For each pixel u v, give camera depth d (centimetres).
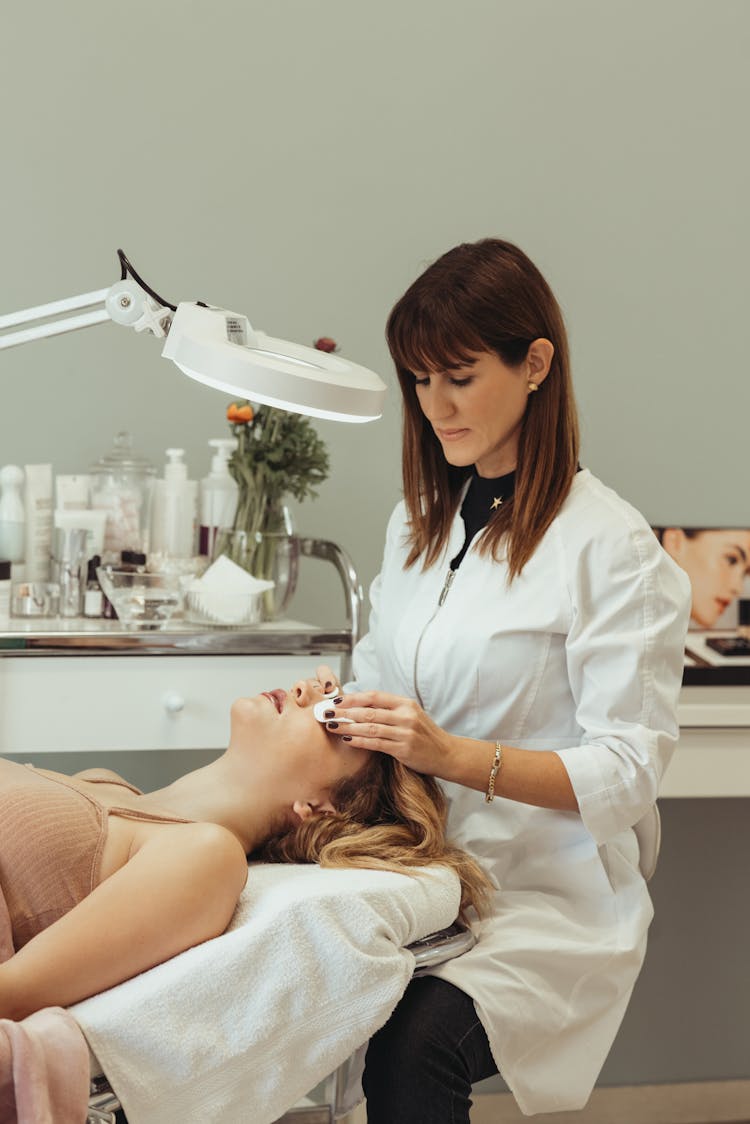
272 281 248
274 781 158
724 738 224
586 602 161
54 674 198
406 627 176
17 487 221
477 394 159
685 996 272
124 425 244
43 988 122
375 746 154
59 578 218
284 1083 129
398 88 250
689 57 264
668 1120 268
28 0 232
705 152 266
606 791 157
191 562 227
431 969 149
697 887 271
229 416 220
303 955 129
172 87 240
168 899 130
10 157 234
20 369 238
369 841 155
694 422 270
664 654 160
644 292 265
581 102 259
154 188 241
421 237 254
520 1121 260
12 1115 112
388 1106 144
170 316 150
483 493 175
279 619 229
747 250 270
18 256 236
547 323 162
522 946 155
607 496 167
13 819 137
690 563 266
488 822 167
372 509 258
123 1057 119
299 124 246
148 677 202
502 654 164
